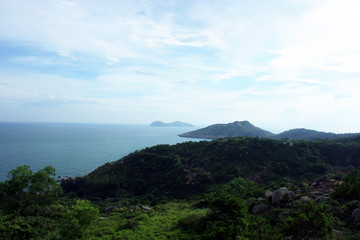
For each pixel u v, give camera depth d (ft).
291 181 211.61
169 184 245.24
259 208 84.53
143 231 80.38
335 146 288.71
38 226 82.79
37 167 382.83
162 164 295.48
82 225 72.38
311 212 51.08
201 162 282.15
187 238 65.41
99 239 74.13
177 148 351.67
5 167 367.66
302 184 120.98
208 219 80.74
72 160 465.06
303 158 259.80
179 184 239.91
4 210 89.45
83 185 268.82
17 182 94.58
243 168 250.16
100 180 261.24
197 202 141.08
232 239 56.90
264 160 261.03
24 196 96.02
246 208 75.82
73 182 273.54
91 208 74.74
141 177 272.51
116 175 278.46
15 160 433.48
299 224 47.73
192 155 315.17
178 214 106.42
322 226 46.32
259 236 48.83
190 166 281.33
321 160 262.06
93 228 84.43
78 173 362.74
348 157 265.34
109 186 258.78
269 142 303.89
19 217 82.94
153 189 246.47
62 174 352.28
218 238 59.98
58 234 78.54
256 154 276.62
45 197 102.47
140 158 314.76
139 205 142.41
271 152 279.90
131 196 239.50
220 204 77.61
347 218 64.08
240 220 63.93
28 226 78.54
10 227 75.25
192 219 85.05
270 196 91.76
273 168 241.76
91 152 583.58
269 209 82.38
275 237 45.60
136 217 99.30
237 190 160.76
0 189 94.17
